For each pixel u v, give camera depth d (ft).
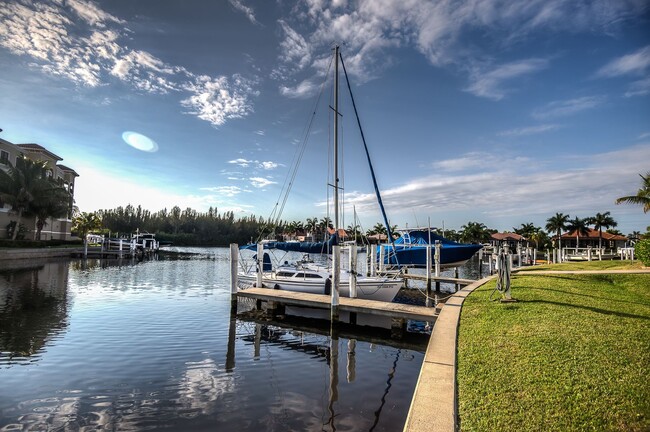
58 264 143.43
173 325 51.11
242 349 41.19
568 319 31.14
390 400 27.91
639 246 76.69
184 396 27.73
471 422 15.97
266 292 60.75
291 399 27.76
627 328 28.14
